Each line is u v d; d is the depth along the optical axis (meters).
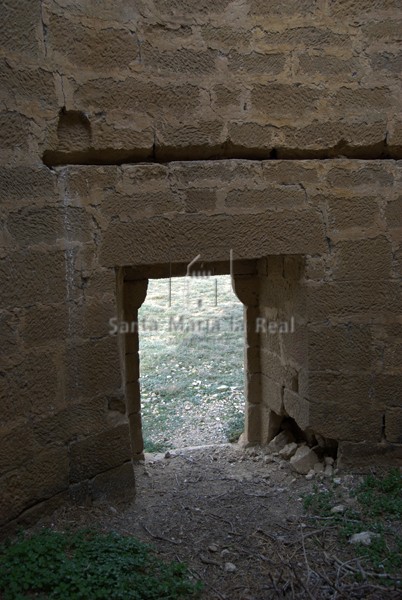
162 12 3.45
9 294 3.10
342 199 3.83
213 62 3.57
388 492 3.84
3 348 3.08
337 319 3.95
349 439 4.10
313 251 3.86
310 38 3.65
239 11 3.56
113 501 3.79
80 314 3.48
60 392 3.42
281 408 4.79
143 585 2.81
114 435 3.74
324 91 3.71
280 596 2.81
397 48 3.72
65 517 3.47
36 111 3.16
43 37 3.14
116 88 3.41
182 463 4.98
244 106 3.65
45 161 3.32
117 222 3.53
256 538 3.39
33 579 2.79
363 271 3.92
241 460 4.96
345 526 3.45
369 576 2.91
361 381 4.02
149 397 8.00
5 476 3.14
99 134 3.41
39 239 3.23
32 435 3.29
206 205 3.67
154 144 3.55
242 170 3.70
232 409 7.41
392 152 3.87
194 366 9.17
